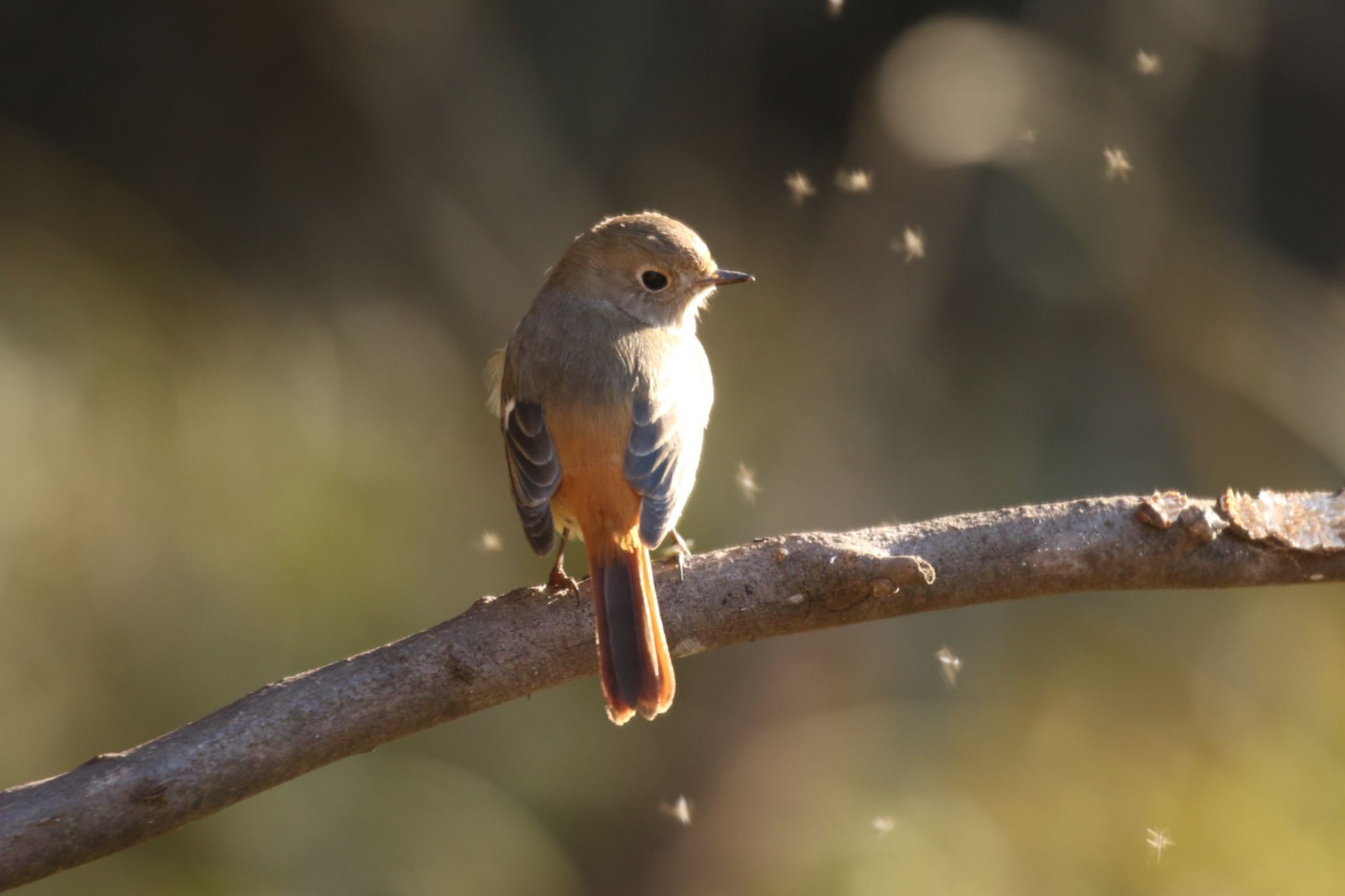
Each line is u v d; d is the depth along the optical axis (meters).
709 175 14.04
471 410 12.25
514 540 11.62
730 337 12.68
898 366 12.76
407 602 10.65
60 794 5.20
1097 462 12.45
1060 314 12.78
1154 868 10.35
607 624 5.84
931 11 14.33
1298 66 14.34
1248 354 12.68
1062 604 11.62
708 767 12.62
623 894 11.95
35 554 9.77
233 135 12.79
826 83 14.59
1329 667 11.02
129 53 12.87
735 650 12.96
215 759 5.35
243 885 9.70
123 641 9.90
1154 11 13.05
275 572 10.22
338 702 5.53
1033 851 10.68
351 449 11.12
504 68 13.47
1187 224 12.95
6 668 9.58
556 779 11.26
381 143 12.87
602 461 6.73
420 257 12.75
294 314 11.95
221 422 10.68
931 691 11.73
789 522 12.07
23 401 10.03
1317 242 14.32
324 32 12.75
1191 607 11.43
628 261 7.74
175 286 11.46
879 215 13.08
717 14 14.23
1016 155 12.80
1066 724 11.30
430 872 10.23
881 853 10.55
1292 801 10.34
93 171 12.39
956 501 12.38
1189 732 11.05
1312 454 12.58
